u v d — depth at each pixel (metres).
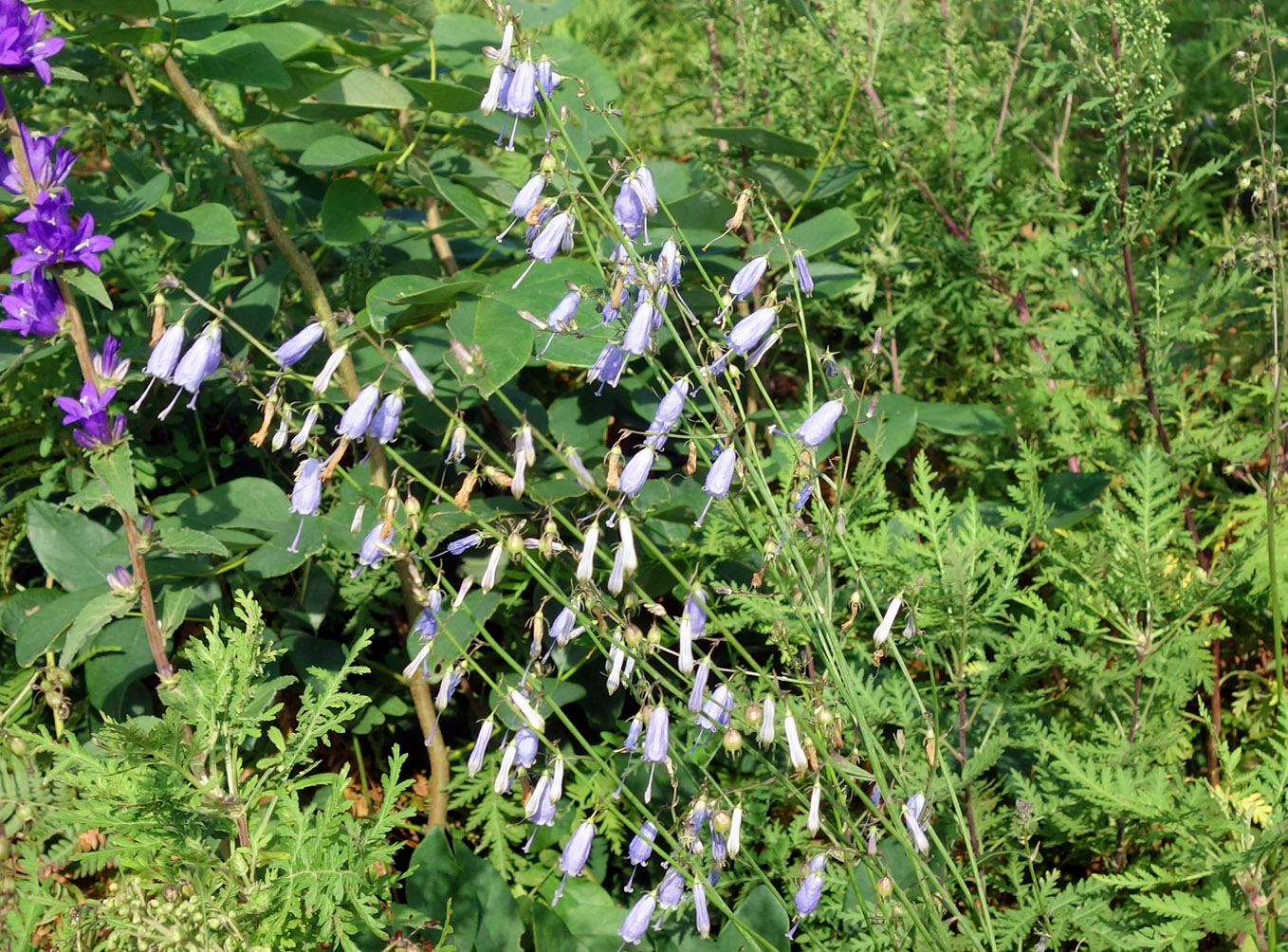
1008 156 0.86
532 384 0.82
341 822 0.52
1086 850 0.63
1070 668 0.60
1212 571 0.63
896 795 0.50
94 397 0.53
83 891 0.62
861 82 0.82
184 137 0.73
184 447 0.70
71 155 0.53
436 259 0.74
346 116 0.68
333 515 0.62
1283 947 0.55
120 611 0.53
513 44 0.48
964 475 0.81
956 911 0.49
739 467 0.46
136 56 0.67
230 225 0.63
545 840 0.64
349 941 0.48
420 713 0.62
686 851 0.47
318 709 0.53
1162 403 0.71
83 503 0.53
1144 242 0.78
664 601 0.69
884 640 0.49
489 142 0.71
